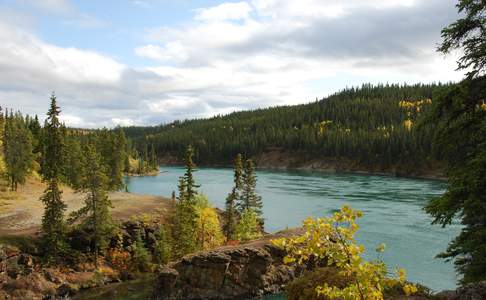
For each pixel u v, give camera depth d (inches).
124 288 1547.7
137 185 4817.9
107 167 3065.9
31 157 3063.5
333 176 5910.4
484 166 572.7
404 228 2396.7
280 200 3550.7
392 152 6382.9
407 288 307.6
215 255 1486.2
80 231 1776.6
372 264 297.6
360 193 3983.8
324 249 292.4
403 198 3612.2
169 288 1451.8
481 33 575.2
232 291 1469.0
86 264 1685.5
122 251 1806.1
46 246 1630.2
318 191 4146.2
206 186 4724.4
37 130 4131.4
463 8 574.6
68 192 2920.8
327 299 429.1
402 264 1733.5
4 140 3093.0
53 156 2453.2
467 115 617.3
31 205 2386.8
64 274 1574.8
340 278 454.3
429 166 5713.6
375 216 2753.4
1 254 1508.4
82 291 1515.7
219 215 2389.3
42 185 3280.0
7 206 2319.1
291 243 302.2
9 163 2925.7
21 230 1781.5
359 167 6752.0
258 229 2272.4
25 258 1560.0
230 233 2193.7
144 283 1605.6
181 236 1846.7
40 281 1477.6
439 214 630.5
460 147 632.4
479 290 442.3
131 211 2158.0
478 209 604.1
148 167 6707.7
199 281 1467.8
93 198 1728.6
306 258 305.1
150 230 1951.3
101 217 1722.4
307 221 298.2
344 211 294.2
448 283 1524.4
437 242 2080.5
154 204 2409.0
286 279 1539.1
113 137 3415.4
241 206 2306.8
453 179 636.1
